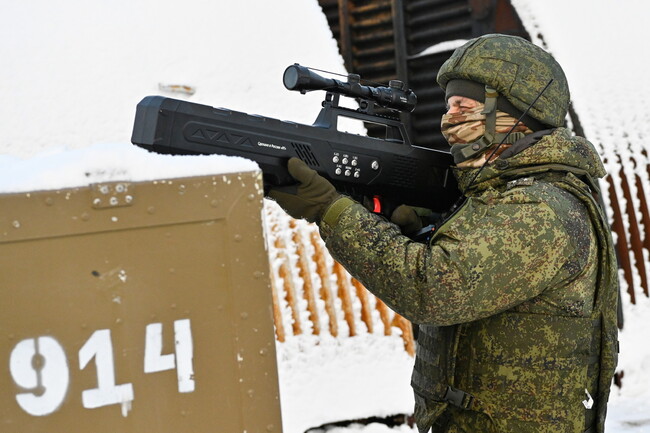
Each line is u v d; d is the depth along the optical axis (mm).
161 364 1433
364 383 3633
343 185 1993
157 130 1635
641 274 4473
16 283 1368
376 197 2107
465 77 1924
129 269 1421
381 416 3641
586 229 1771
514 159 1847
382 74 5551
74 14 3967
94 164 1409
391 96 2094
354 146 1976
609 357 1899
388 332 3766
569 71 4734
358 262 1742
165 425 1432
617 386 4305
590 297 1813
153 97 1669
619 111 4676
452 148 1988
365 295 3779
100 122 3725
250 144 1770
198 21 4117
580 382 1821
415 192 2127
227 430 1464
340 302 3725
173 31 4051
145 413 1422
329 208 1786
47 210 1383
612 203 4523
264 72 4117
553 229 1689
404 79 5352
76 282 1395
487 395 1804
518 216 1692
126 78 3854
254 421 1477
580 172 1843
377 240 1733
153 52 3957
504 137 1891
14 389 1364
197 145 1689
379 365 3688
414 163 2102
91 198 1402
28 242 1375
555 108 1908
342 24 5535
